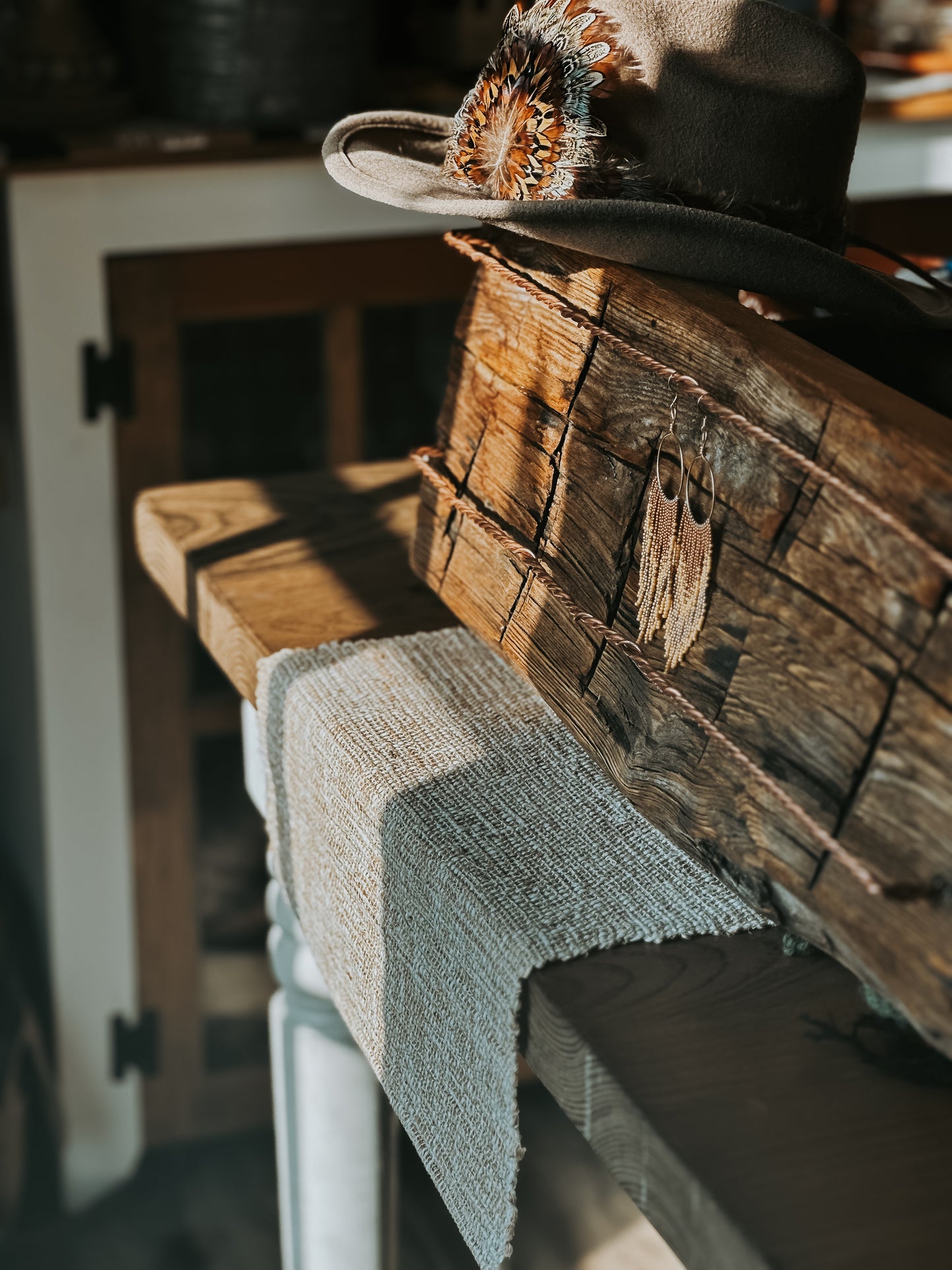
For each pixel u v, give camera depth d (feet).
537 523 3.25
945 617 2.46
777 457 2.70
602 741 3.08
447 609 3.86
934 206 7.19
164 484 6.79
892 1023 2.75
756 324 2.83
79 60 6.11
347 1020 3.44
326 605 3.85
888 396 2.63
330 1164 4.32
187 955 7.61
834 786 2.60
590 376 3.09
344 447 6.98
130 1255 7.28
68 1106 7.73
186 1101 7.89
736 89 3.03
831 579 2.61
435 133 3.63
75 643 6.91
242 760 7.38
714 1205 2.48
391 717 3.41
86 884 7.35
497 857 3.03
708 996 2.80
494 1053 2.89
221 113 6.25
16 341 6.35
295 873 3.63
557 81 3.06
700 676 2.84
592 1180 7.68
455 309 6.91
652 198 3.05
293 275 6.59
